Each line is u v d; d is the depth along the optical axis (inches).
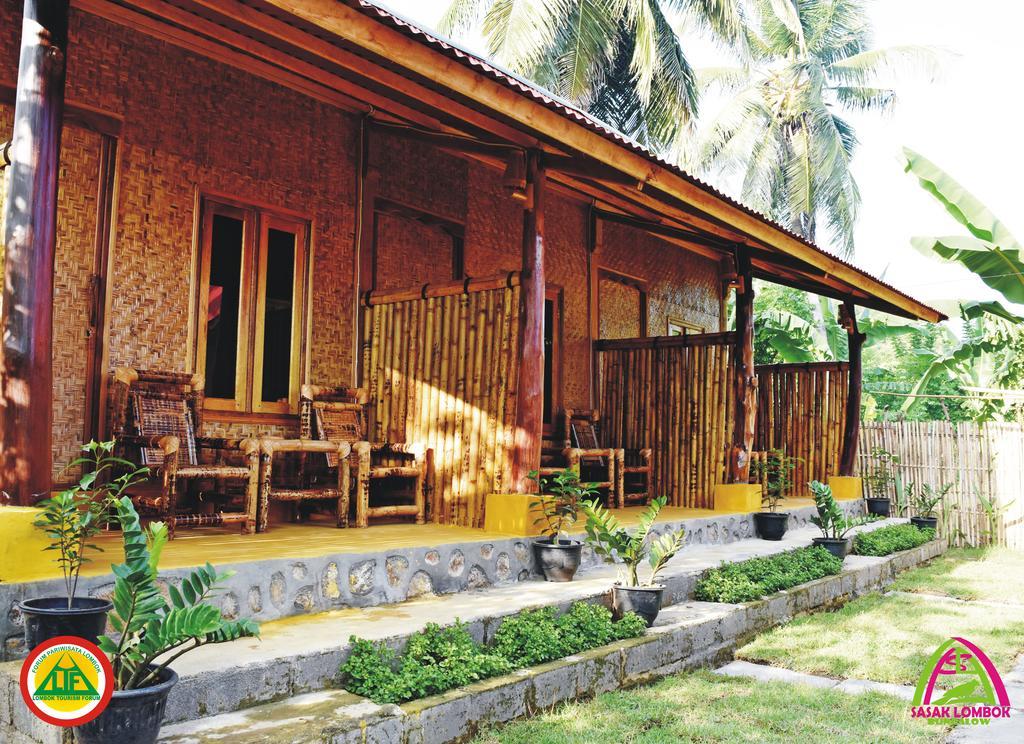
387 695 118.8
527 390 206.2
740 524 299.1
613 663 156.9
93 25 195.2
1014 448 408.8
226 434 219.1
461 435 219.5
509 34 513.7
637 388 339.9
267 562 144.6
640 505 326.6
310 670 122.5
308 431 224.7
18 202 126.1
